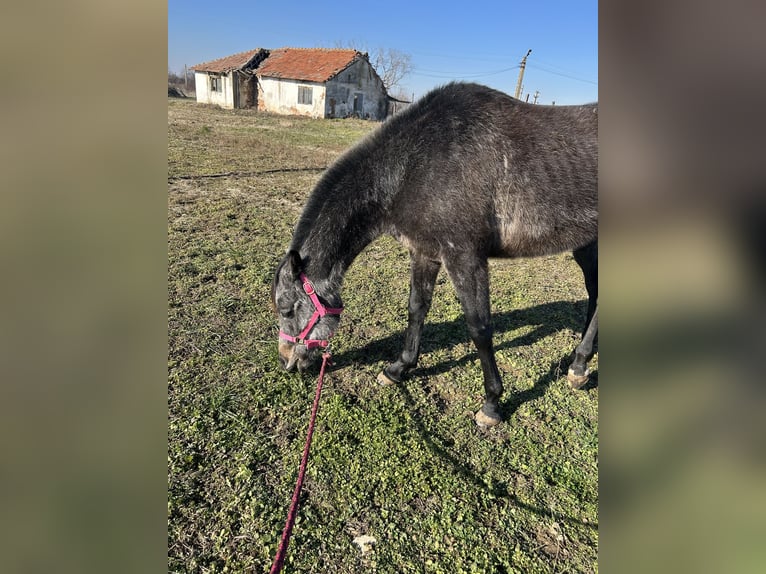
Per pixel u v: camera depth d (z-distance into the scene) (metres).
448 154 2.74
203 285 4.62
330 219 2.88
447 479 2.58
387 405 3.15
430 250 2.92
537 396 3.37
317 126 21.25
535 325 4.42
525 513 2.41
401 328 4.14
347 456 2.69
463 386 3.44
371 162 2.87
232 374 3.33
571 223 2.87
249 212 7.07
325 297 2.92
